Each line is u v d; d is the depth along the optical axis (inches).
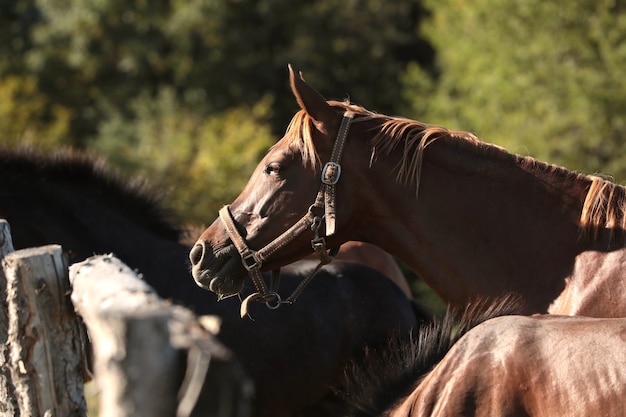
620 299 282.2
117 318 174.9
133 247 340.2
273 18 1520.7
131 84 1533.0
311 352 343.3
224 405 170.9
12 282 203.6
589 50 974.4
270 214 297.7
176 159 1090.1
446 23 1157.7
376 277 372.2
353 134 300.7
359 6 1547.7
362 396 242.5
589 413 204.1
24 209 330.0
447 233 300.5
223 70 1514.5
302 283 313.1
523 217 298.8
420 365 240.5
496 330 222.1
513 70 1015.6
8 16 1674.5
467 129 1087.6
